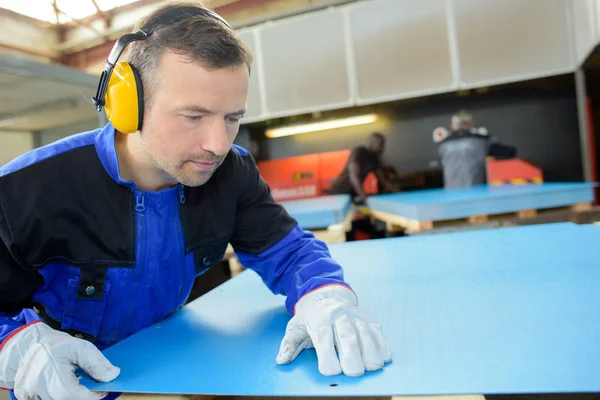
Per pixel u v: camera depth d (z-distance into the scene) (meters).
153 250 0.91
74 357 0.68
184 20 0.69
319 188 4.43
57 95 2.26
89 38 4.66
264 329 0.84
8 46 4.29
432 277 1.06
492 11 3.72
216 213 0.99
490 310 0.78
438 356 0.62
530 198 2.46
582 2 3.23
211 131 0.71
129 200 0.88
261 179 1.10
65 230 0.85
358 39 4.05
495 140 4.05
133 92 0.71
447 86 3.87
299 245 1.01
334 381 0.59
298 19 4.18
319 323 0.69
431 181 4.21
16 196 0.81
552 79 3.90
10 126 2.47
